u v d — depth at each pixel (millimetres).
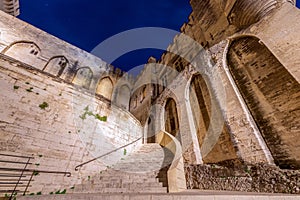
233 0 8609
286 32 6035
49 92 6562
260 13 7301
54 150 5789
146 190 4242
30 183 4898
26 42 13188
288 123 4961
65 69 14547
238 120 6309
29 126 5566
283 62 5684
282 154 4812
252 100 6391
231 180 4988
